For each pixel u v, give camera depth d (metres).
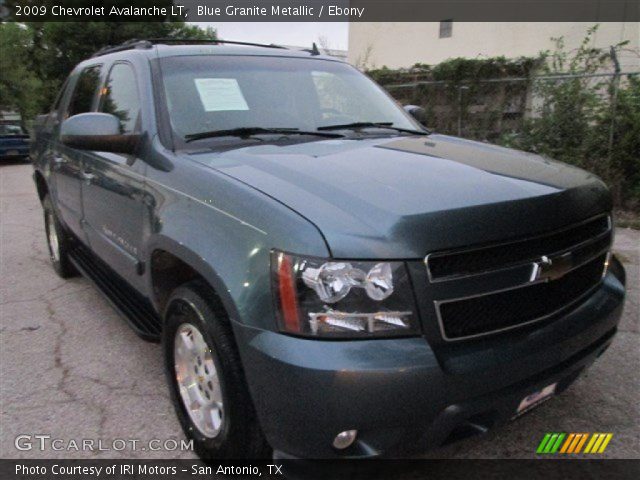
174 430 2.94
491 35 16.20
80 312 4.55
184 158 2.80
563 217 2.33
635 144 7.25
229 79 3.38
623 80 7.57
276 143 3.01
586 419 2.94
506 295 2.16
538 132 8.17
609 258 2.77
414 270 1.99
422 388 1.94
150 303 3.32
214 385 2.45
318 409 1.92
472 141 3.44
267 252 2.06
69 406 3.17
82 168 4.01
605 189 2.75
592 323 2.41
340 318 1.95
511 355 2.10
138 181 3.03
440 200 2.17
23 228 7.86
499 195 2.25
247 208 2.22
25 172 16.33
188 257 2.40
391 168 2.53
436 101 10.61
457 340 2.05
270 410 2.04
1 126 19.62
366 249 1.97
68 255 5.10
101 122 3.06
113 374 3.53
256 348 2.03
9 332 4.18
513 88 9.22
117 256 3.52
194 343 2.59
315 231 2.01
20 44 27.78
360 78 4.11
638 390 3.21
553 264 2.26
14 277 5.52
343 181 2.33
